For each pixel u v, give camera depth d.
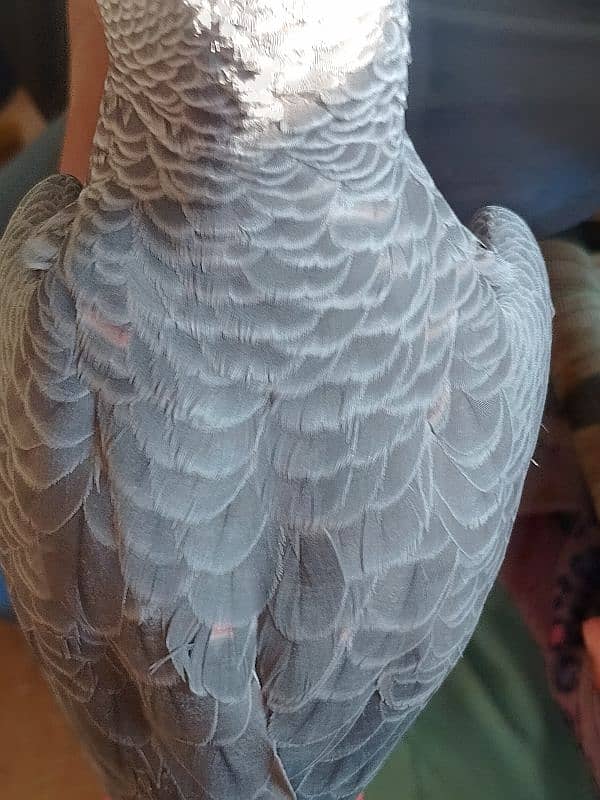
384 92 0.17
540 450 0.34
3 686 0.37
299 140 0.16
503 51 0.34
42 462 0.18
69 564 0.18
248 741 0.18
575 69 0.33
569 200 0.37
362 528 0.18
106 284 0.17
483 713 0.32
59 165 0.32
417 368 0.18
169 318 0.17
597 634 0.30
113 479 0.17
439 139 0.36
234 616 0.17
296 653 0.18
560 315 0.36
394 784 0.31
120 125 0.18
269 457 0.17
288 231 0.17
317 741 0.19
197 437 0.17
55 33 0.42
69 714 0.20
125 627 0.18
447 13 0.33
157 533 0.17
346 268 0.17
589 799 0.30
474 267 0.20
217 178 0.16
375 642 0.18
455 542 0.19
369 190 0.17
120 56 0.17
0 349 0.20
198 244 0.17
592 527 0.34
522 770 0.31
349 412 0.17
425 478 0.18
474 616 0.20
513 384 0.20
